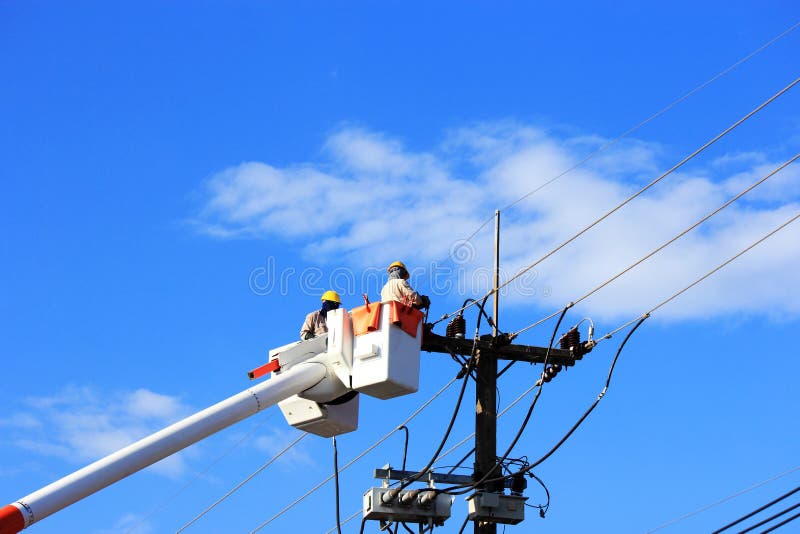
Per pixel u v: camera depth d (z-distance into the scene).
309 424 23.91
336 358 23.28
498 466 24.69
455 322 26.44
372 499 25.19
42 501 18.91
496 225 27.38
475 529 25.64
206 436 21.22
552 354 26.33
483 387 26.31
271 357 23.86
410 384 23.03
